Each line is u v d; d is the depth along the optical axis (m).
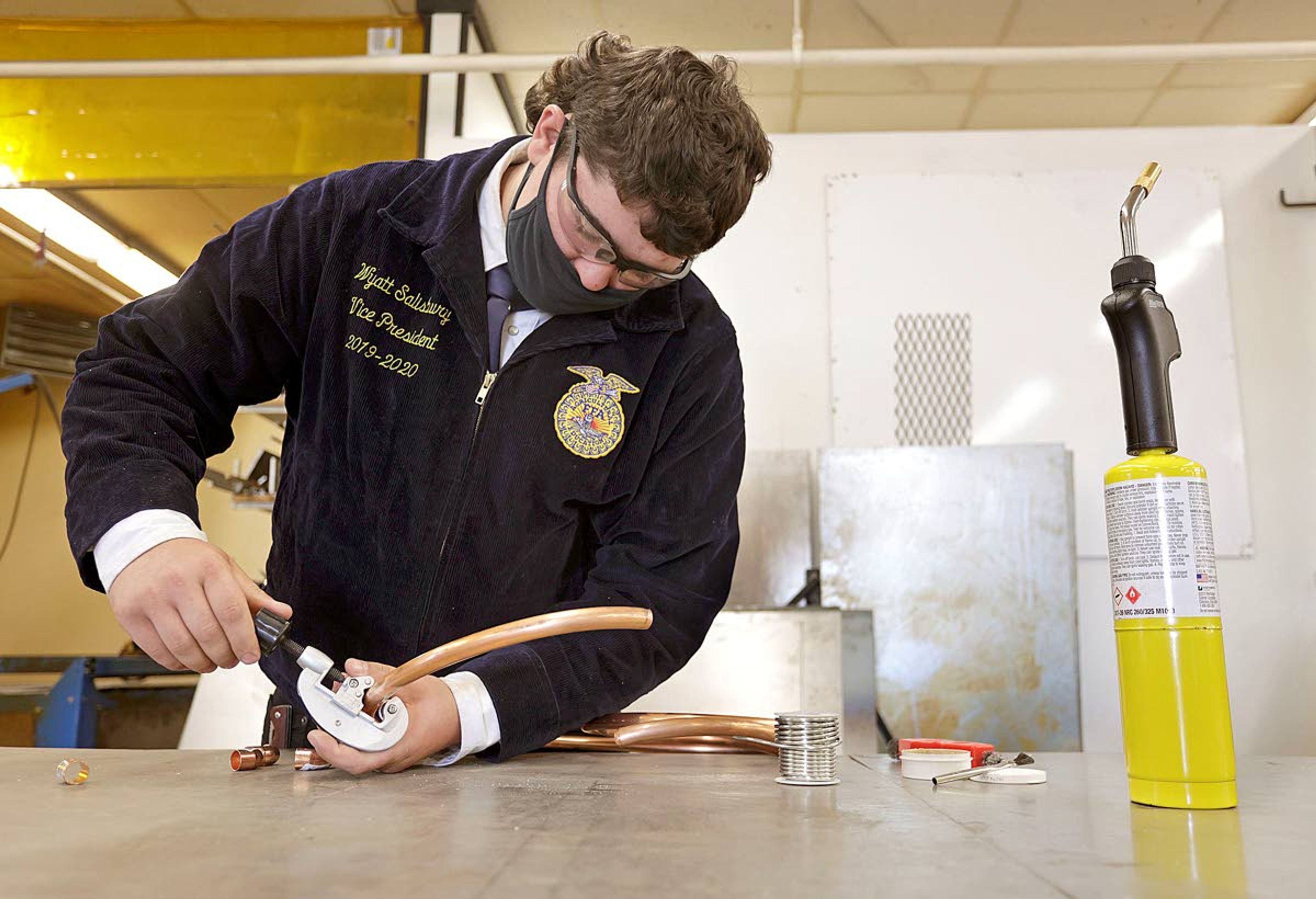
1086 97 3.83
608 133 0.97
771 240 3.38
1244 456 3.19
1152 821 0.63
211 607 0.84
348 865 0.49
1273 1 3.29
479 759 0.99
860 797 0.74
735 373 1.29
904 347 3.29
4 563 5.72
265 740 1.23
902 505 2.86
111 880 0.45
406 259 1.17
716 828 0.60
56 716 3.15
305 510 1.17
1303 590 3.14
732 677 2.31
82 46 3.44
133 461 0.96
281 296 1.14
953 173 3.37
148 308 1.10
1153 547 0.69
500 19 3.53
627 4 3.43
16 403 5.86
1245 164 3.35
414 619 1.16
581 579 1.26
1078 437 3.22
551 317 1.19
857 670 2.35
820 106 3.92
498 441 1.16
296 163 3.33
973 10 3.39
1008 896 0.43
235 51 3.43
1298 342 3.26
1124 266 0.73
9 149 3.34
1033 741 2.75
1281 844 0.55
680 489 1.20
